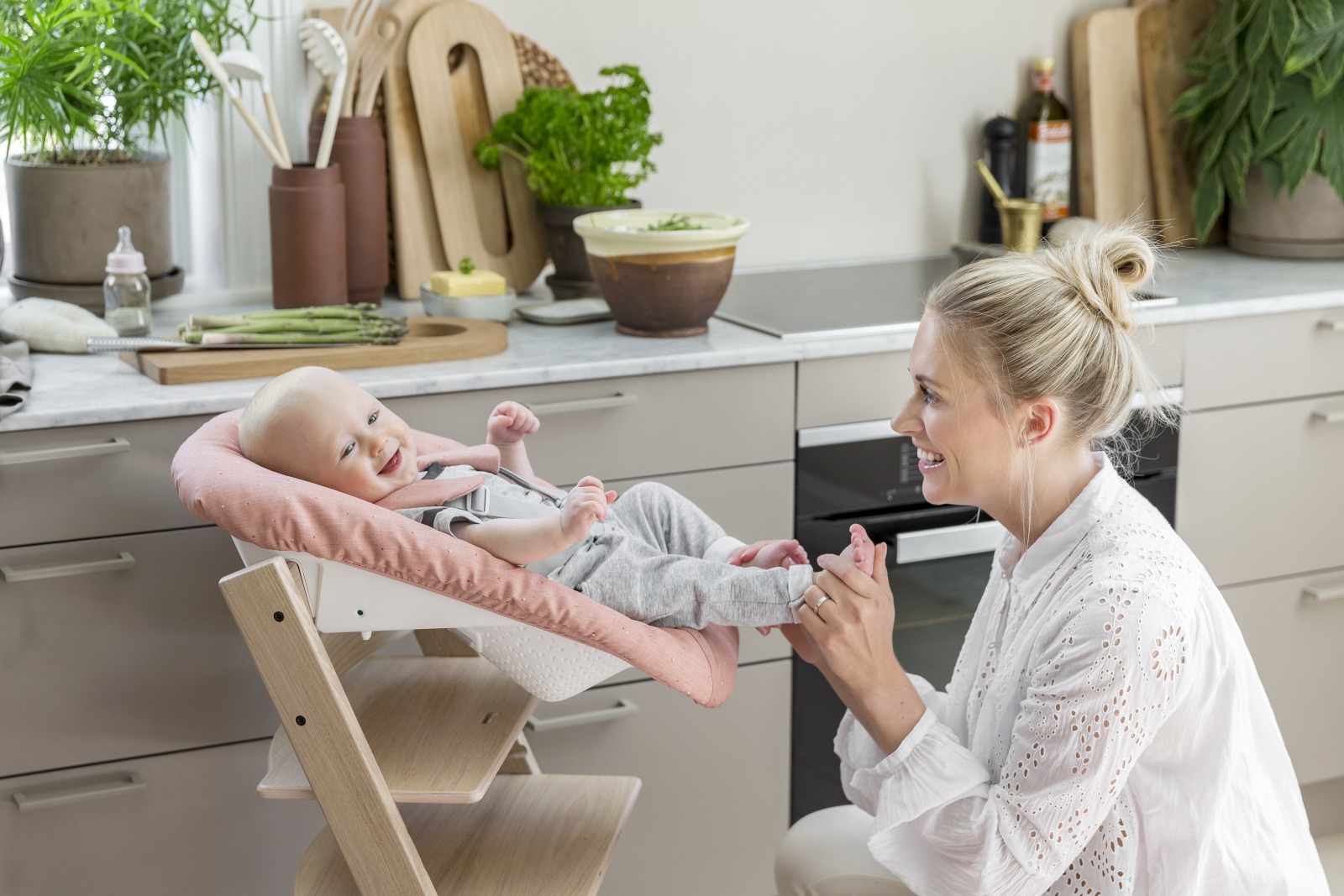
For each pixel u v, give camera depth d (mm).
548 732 2047
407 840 1335
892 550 2248
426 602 1315
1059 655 1258
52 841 1825
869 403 2182
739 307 2363
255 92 2309
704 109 2662
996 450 1308
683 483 2080
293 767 1414
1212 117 2838
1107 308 1281
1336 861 2578
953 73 2844
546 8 2496
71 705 1799
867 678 1346
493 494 1480
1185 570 1286
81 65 2018
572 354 2031
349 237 2250
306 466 1389
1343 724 2709
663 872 2178
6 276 2375
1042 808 1259
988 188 2840
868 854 1561
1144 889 1336
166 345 1891
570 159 2373
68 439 1725
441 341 1979
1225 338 2396
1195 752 1300
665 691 2102
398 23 2256
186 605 1829
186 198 2430
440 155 2400
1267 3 2629
